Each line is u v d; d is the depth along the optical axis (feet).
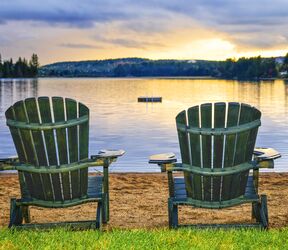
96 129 66.90
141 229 15.12
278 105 125.29
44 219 17.71
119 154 14.94
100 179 16.44
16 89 262.88
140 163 37.22
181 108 119.34
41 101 14.23
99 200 15.12
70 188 14.73
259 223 15.15
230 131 13.88
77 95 198.59
